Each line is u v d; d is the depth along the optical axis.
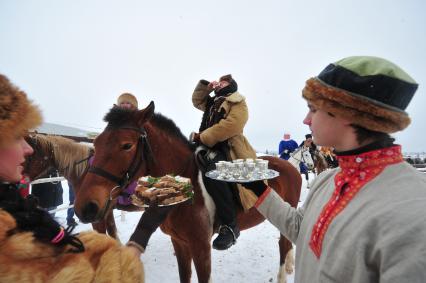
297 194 3.19
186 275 2.44
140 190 1.45
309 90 0.90
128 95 3.93
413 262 0.59
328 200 0.93
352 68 0.79
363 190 0.78
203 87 3.06
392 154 0.79
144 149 2.13
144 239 1.14
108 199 1.92
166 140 2.32
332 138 0.87
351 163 0.84
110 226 3.60
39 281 0.69
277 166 3.10
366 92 0.76
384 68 0.76
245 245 4.59
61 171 3.39
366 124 0.77
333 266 0.75
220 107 2.54
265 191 1.32
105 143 1.99
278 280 3.17
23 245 0.68
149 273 3.51
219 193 2.24
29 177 3.10
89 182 1.92
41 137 3.23
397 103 0.76
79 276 0.75
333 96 0.80
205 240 2.20
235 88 2.82
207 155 2.41
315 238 0.88
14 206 0.74
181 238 2.24
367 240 0.69
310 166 8.68
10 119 0.70
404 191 0.70
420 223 0.62
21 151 0.79
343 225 0.77
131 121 2.08
